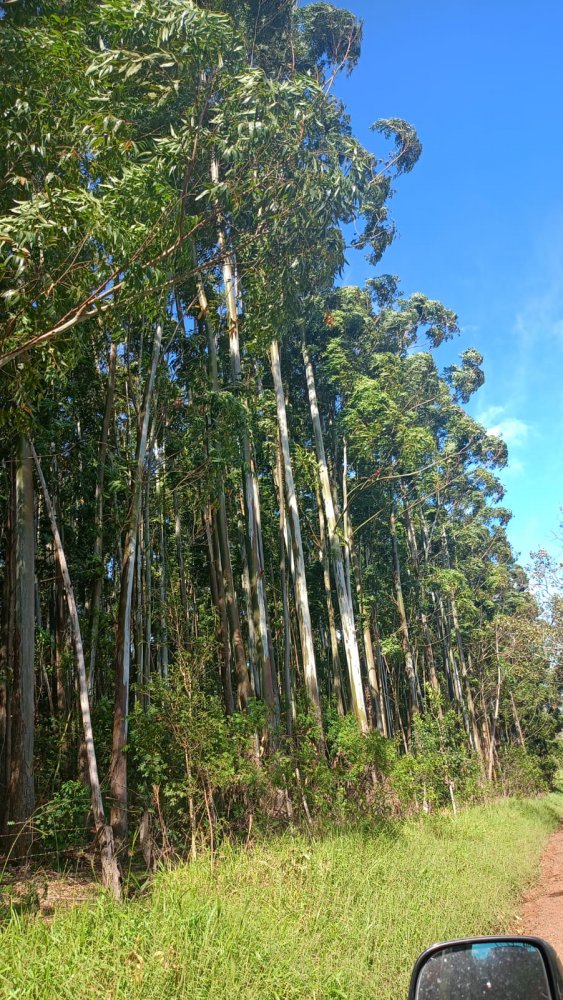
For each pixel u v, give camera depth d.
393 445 24.95
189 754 11.46
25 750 11.29
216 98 10.19
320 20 19.44
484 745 42.06
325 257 11.31
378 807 15.99
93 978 5.10
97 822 9.39
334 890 8.12
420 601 32.97
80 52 8.37
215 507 17.25
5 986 4.93
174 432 16.98
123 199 8.02
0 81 8.24
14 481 12.76
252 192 9.73
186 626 15.19
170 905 6.89
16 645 11.71
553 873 15.16
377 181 23.56
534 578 23.23
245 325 12.89
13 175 8.45
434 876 9.92
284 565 22.34
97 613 13.84
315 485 25.00
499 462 37.06
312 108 9.65
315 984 5.23
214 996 4.87
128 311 9.27
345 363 24.41
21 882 9.17
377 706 27.48
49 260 8.08
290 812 13.33
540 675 27.53
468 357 38.47
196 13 8.18
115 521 14.44
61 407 14.38
